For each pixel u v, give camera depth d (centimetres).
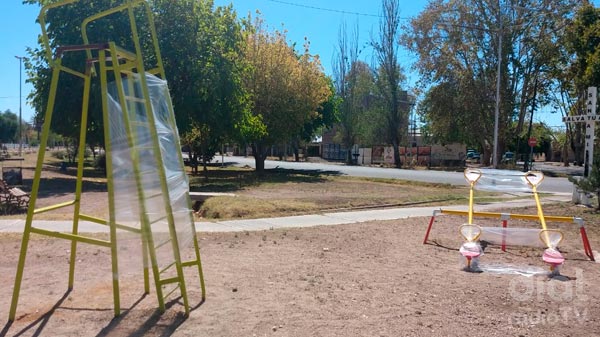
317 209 1384
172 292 564
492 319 508
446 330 475
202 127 2920
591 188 1409
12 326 471
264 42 3359
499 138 4200
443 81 4316
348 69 5938
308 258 768
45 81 2448
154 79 525
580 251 879
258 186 2380
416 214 1316
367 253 820
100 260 736
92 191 2048
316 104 3553
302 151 8206
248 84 3297
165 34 2533
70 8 2333
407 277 664
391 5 5209
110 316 498
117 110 486
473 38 4153
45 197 1800
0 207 1398
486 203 1614
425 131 6481
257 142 3538
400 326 481
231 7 2773
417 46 4344
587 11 3322
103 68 477
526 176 984
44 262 722
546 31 4038
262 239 927
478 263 754
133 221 507
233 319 491
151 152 492
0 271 671
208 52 2628
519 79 4225
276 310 519
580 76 3347
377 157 5691
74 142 4059
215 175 3369
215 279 634
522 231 844
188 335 450
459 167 4709
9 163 4325
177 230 513
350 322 489
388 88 5334
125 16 2364
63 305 532
